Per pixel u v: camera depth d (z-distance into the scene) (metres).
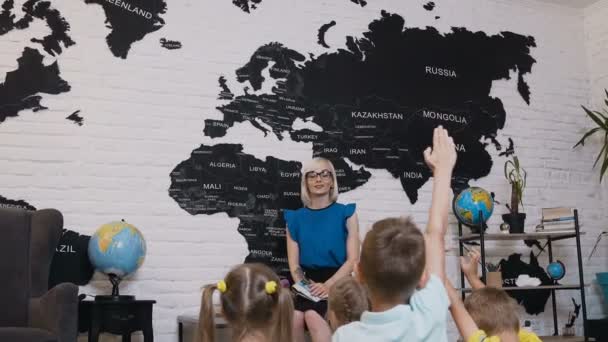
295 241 3.87
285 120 4.40
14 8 3.91
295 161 4.38
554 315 4.81
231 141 4.25
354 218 3.83
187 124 4.17
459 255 4.73
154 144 4.08
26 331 2.75
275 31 4.48
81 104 3.96
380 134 4.64
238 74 4.33
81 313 3.54
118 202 3.96
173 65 4.20
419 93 4.81
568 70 5.32
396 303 1.40
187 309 4.00
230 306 1.75
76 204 3.88
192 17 4.29
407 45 4.84
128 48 4.11
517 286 4.45
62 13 4.00
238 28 4.39
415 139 4.74
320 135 4.47
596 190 5.25
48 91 3.91
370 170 4.57
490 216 4.57
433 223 1.48
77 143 3.93
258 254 4.20
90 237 3.87
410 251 1.37
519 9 5.26
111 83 4.04
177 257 4.03
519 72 5.15
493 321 2.03
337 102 4.56
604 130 5.21
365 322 1.38
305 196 3.98
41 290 3.26
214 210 4.15
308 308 3.45
